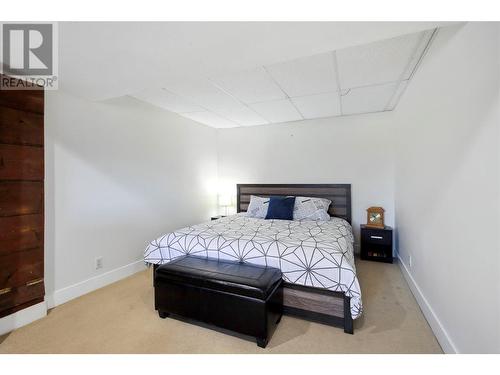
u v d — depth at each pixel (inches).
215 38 57.4
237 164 178.7
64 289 89.9
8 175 73.8
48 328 74.1
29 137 78.5
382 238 130.1
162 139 134.7
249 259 82.0
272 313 69.3
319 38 58.1
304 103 124.3
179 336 70.0
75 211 94.0
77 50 62.0
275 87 103.0
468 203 50.3
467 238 50.8
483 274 44.9
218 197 183.8
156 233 130.5
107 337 69.7
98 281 101.3
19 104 76.2
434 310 70.7
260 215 143.0
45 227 84.5
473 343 48.4
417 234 88.9
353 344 65.6
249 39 58.3
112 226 108.0
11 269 74.0
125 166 113.8
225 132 181.8
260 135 171.0
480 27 45.6
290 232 101.3
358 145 145.3
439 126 66.4
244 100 119.3
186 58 66.8
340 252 77.1
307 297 76.7
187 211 153.6
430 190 73.9
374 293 94.9
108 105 106.0
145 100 119.8
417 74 86.9
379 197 141.6
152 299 91.8
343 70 87.0
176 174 144.9
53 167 87.0
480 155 45.7
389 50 73.1
